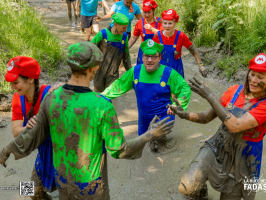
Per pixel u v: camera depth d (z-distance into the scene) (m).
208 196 3.29
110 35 4.59
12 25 6.56
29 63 2.36
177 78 3.57
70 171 2.18
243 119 2.40
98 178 2.20
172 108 2.79
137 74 3.61
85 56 2.04
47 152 2.54
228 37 6.64
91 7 7.40
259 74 2.35
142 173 3.68
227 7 7.06
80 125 2.09
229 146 2.59
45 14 10.12
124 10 6.45
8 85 5.24
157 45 3.43
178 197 3.28
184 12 7.76
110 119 2.09
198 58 4.65
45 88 2.57
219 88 5.73
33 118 2.26
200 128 4.58
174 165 3.81
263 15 6.49
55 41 6.83
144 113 3.71
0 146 4.04
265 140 4.29
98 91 5.05
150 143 4.05
